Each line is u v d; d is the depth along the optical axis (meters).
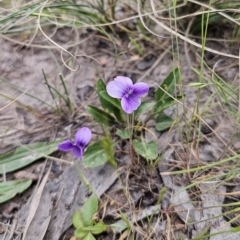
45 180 0.19
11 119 0.22
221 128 0.20
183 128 0.20
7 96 0.22
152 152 0.19
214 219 0.17
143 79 0.23
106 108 0.20
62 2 0.23
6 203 0.19
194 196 0.18
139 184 0.19
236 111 0.20
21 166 0.20
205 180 0.17
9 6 0.24
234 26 0.24
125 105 0.17
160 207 0.18
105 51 0.25
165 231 0.17
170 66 0.24
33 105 0.23
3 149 0.21
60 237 0.18
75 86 0.23
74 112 0.22
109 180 0.19
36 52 0.25
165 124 0.20
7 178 0.20
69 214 0.18
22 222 0.18
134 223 0.17
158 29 0.25
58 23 0.23
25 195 0.19
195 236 0.17
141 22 0.24
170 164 0.19
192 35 0.25
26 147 0.20
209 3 0.22
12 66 0.24
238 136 0.20
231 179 0.18
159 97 0.20
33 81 0.24
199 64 0.23
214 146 0.20
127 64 0.24
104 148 0.19
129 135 0.19
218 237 0.17
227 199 0.18
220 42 0.24
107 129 0.20
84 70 0.24
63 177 0.19
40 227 0.18
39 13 0.21
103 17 0.25
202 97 0.22
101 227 0.17
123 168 0.19
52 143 0.21
